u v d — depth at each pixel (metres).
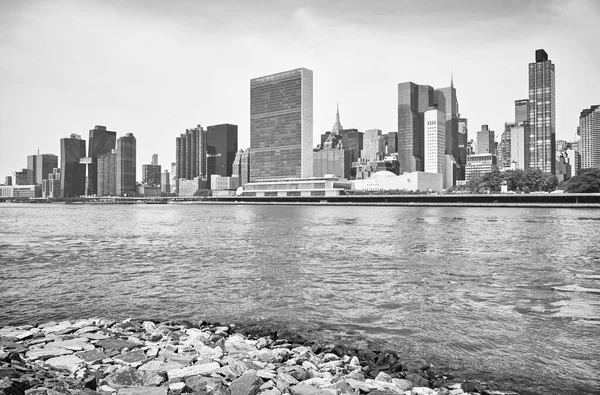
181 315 25.53
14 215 189.38
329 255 51.06
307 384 13.95
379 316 24.94
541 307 26.67
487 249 55.72
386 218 139.88
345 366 16.48
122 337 19.16
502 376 16.70
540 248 56.53
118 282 35.62
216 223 119.81
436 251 54.06
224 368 15.02
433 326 22.94
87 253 54.91
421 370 16.94
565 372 17.11
